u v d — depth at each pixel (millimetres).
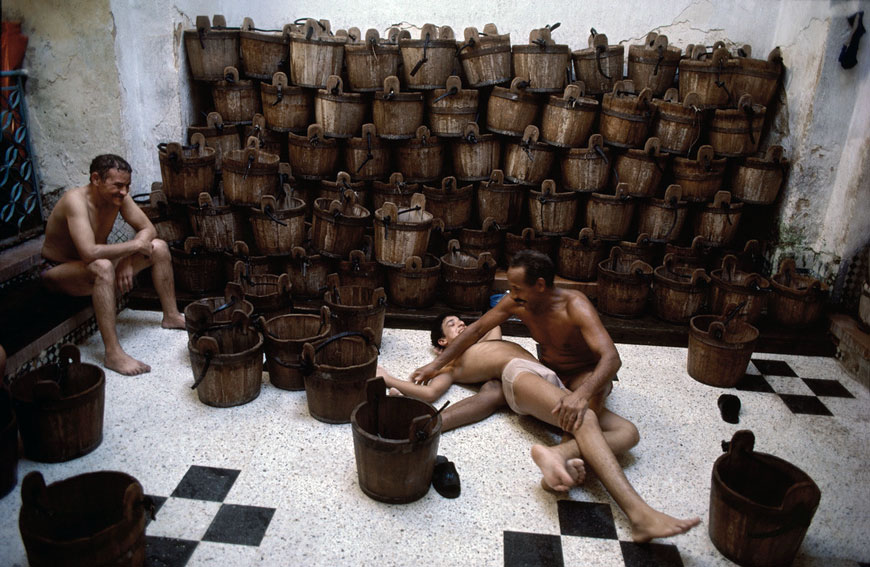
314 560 2201
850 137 4023
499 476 2693
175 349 3666
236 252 4055
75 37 3910
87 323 3723
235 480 2592
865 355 3592
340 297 3738
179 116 4445
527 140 4254
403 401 2627
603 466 2445
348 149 4383
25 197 4023
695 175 4242
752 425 3178
